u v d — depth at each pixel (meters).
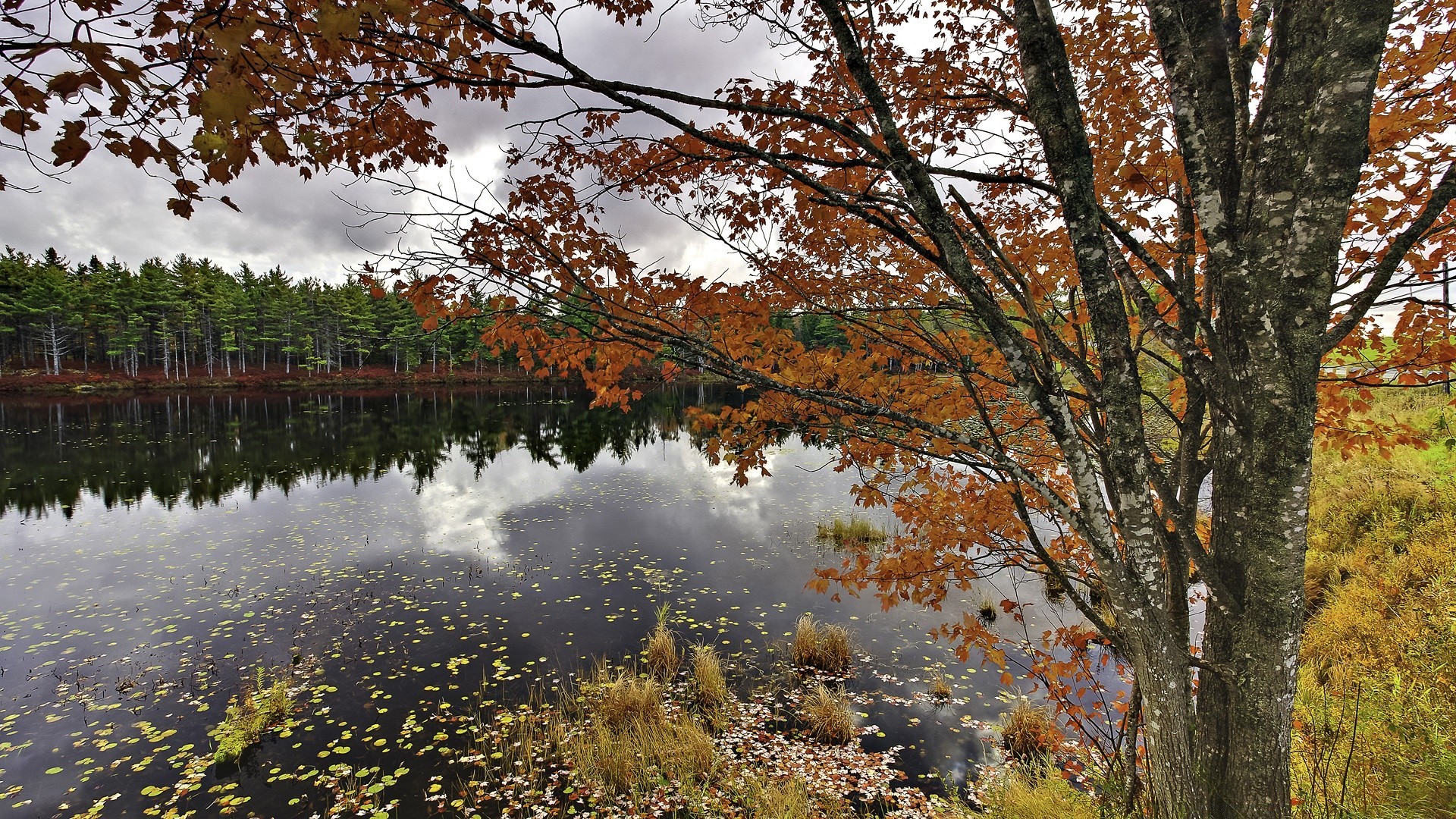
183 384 49.31
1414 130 2.52
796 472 20.08
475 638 8.06
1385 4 1.60
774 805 4.69
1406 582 5.68
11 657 7.53
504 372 63.81
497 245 2.60
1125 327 1.72
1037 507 3.37
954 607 8.90
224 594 9.62
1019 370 1.83
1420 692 3.97
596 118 3.31
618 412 38.16
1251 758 1.91
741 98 3.14
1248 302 1.85
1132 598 1.83
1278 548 1.85
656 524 13.80
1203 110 2.05
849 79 3.08
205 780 5.27
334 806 4.95
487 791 5.11
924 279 3.57
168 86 1.70
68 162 1.71
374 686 6.84
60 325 48.28
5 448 22.33
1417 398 11.04
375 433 28.17
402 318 54.50
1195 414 2.63
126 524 13.76
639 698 6.18
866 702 6.55
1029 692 6.71
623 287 2.90
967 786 5.24
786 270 3.52
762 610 8.98
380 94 2.11
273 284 64.19
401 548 12.05
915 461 3.59
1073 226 1.72
